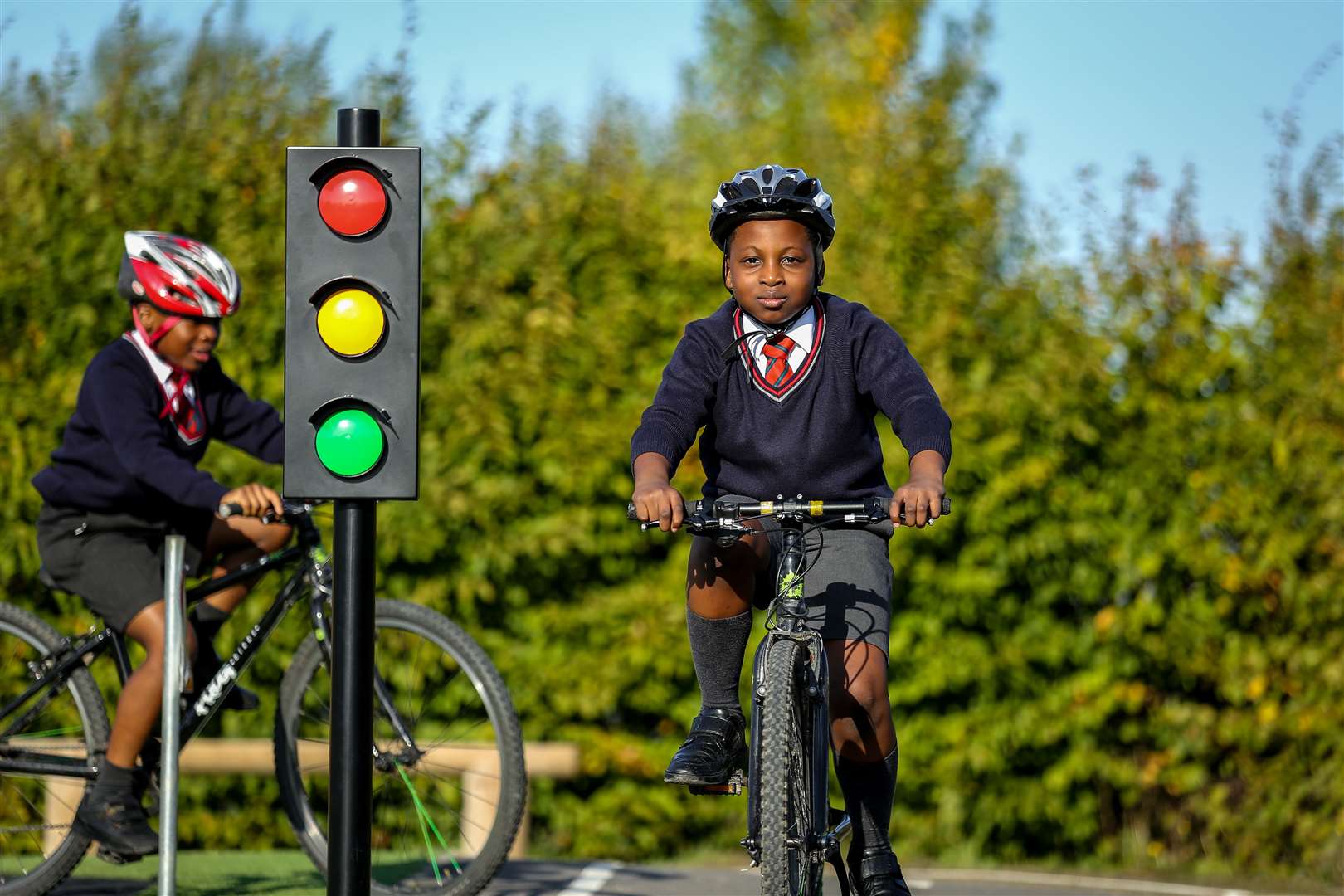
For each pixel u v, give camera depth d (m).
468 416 11.67
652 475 6.18
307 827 8.74
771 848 5.45
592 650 12.06
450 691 11.77
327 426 5.79
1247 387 11.95
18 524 11.56
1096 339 11.87
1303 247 12.02
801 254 6.66
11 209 11.77
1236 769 12.38
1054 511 11.94
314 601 8.65
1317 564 12.00
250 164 12.02
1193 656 12.06
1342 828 12.03
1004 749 12.15
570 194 12.07
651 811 12.24
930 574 11.97
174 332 8.50
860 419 6.80
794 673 5.81
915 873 11.41
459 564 11.90
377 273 5.75
